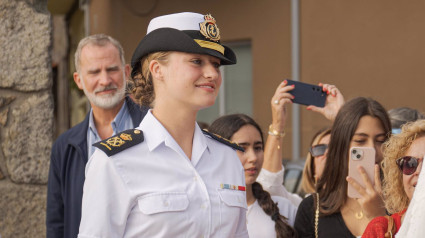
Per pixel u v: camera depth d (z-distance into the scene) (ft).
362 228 9.50
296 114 30.14
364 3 28.76
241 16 31.73
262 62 31.37
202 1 32.48
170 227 6.82
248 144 10.56
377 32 28.60
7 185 10.87
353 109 9.84
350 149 9.27
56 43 43.93
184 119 7.19
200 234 6.98
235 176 7.62
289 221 10.98
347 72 29.22
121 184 6.88
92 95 10.56
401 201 7.92
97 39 10.82
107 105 10.46
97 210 6.80
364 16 28.78
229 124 10.64
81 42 10.93
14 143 10.89
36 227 10.92
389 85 28.45
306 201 10.26
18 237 10.89
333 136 9.89
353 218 9.61
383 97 28.58
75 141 10.14
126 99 10.88
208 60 7.02
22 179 10.89
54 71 44.68
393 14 28.25
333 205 9.71
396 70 28.27
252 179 10.55
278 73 30.99
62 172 10.05
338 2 29.25
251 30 31.55
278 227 10.28
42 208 10.93
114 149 6.91
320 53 29.76
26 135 10.92
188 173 7.12
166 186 6.96
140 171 6.95
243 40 32.12
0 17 10.81
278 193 11.78
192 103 6.97
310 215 10.07
